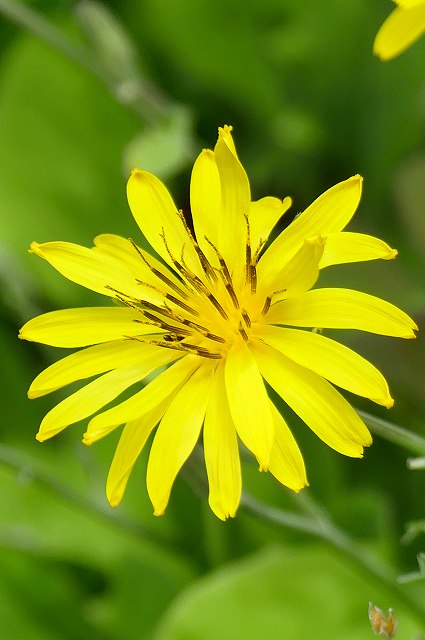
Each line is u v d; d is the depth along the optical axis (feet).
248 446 0.63
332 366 0.64
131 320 0.67
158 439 0.65
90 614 0.86
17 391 0.98
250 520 0.85
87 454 0.88
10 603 0.86
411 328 0.64
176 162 0.85
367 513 0.85
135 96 0.88
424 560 0.66
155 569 0.87
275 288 0.66
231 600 0.81
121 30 0.92
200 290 0.67
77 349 0.95
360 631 0.80
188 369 0.67
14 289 0.89
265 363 0.65
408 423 0.86
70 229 0.99
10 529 0.87
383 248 0.64
